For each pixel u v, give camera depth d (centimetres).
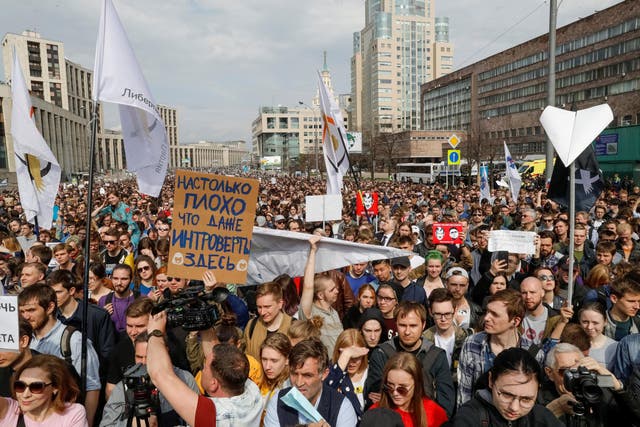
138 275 685
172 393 243
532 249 591
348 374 411
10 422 295
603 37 6069
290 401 278
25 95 701
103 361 468
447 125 10631
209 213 350
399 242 768
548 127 520
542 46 7325
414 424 316
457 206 1606
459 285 523
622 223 794
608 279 548
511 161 1430
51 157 718
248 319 509
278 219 1159
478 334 392
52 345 392
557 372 327
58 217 1388
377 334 451
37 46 9731
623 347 377
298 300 564
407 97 14738
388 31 14438
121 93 473
